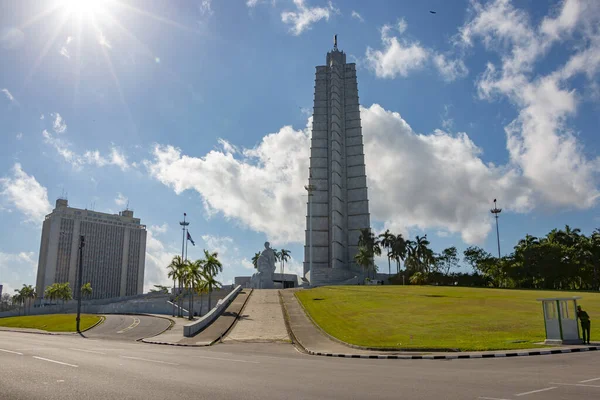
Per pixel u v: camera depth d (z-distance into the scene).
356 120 143.75
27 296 150.50
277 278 126.06
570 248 96.44
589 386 12.70
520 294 64.25
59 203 194.00
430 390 12.25
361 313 46.06
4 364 17.56
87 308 96.00
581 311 25.28
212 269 71.50
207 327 42.50
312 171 140.75
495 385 13.03
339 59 151.38
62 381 13.54
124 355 21.98
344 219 138.75
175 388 12.41
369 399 11.00
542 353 22.23
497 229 116.25
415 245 121.44
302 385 13.08
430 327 34.03
